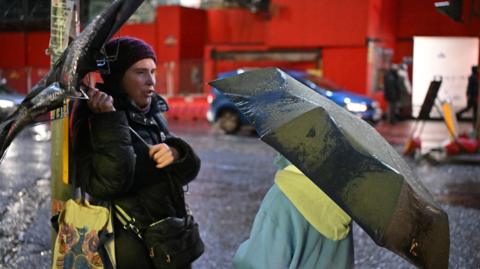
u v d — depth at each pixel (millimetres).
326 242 3176
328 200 3104
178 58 32531
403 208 2492
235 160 13953
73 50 2801
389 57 27875
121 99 3318
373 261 6695
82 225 3131
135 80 3309
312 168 2555
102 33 2846
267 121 2707
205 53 30719
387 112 24750
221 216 8547
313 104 2705
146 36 33312
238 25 32344
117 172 3016
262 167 12984
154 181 3270
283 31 28938
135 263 3150
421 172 12711
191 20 32906
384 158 2668
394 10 27703
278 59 29250
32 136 18094
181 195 3344
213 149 15945
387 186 2488
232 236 7527
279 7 28906
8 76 29703
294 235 3139
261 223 3203
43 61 34844
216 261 6543
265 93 2879
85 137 3201
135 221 3166
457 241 7355
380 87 27938
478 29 26359
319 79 21859
